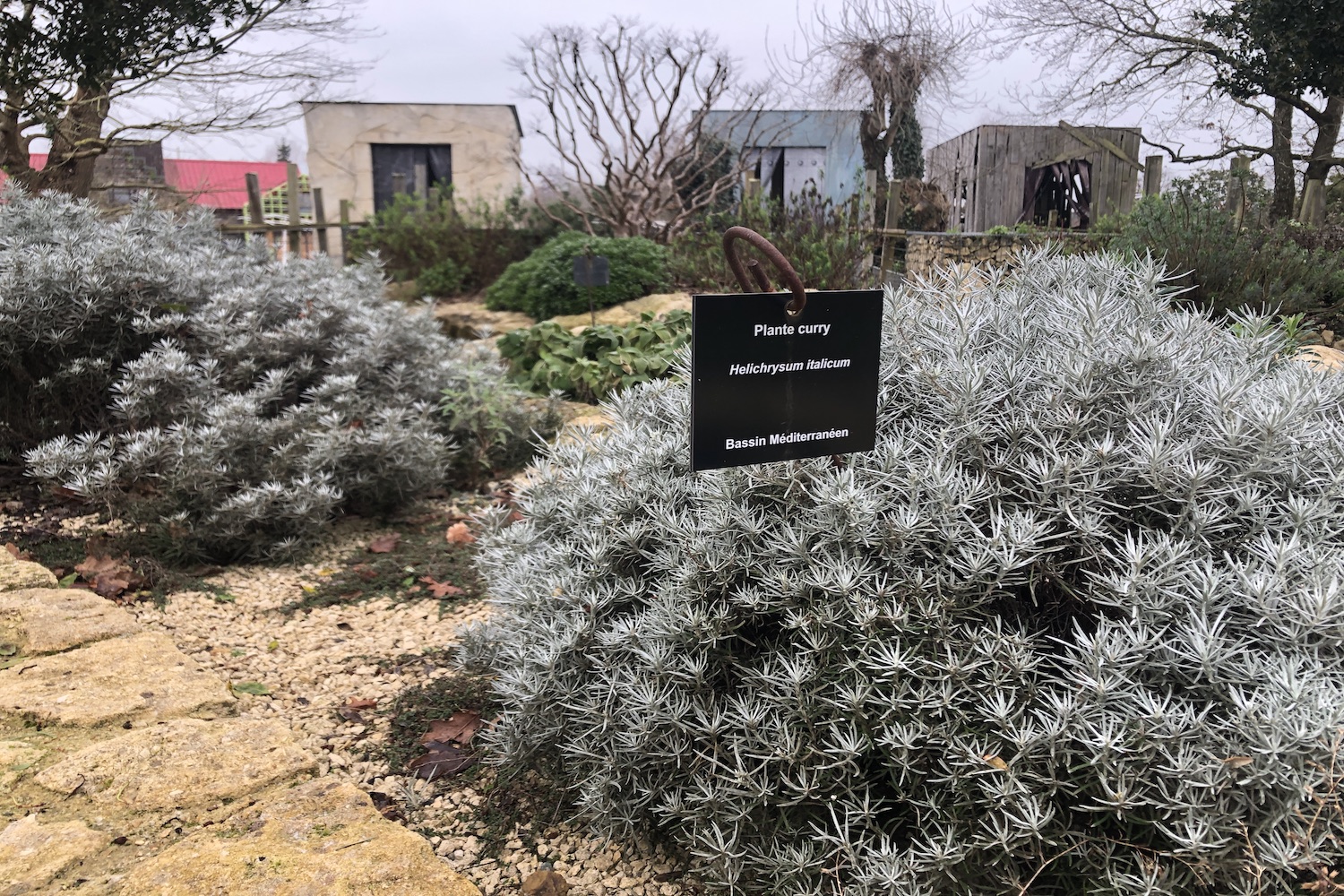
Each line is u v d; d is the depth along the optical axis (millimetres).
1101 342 2068
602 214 14148
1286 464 1870
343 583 4008
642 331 7309
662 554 2174
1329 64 8227
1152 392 2014
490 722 2508
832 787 1837
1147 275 2475
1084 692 1621
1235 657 1641
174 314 4742
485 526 2955
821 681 1844
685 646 2059
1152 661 1633
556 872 2158
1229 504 1871
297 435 4523
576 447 2822
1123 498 1893
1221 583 1668
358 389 5230
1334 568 1661
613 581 2305
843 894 1769
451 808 2436
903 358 2281
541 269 11156
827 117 16109
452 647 3367
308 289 5668
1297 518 1773
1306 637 1604
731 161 16062
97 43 6988
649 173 14102
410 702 2986
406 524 4742
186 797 2061
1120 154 10242
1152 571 1699
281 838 1929
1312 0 8109
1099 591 1742
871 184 10320
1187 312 2340
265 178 23969
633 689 2002
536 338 7785
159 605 3656
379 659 3311
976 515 1918
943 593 1797
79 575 3760
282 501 4207
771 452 1945
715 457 1884
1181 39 10367
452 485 5344
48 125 7430
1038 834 1588
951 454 1984
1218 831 1476
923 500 1934
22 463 4754
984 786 1618
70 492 4379
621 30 13297
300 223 13328
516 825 2357
